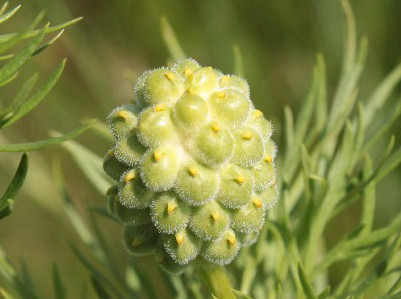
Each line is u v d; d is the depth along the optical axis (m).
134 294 0.14
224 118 0.11
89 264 0.14
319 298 0.12
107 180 0.14
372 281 0.12
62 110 0.20
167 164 0.11
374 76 0.19
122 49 0.20
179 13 0.20
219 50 0.20
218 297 0.12
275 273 0.14
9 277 0.13
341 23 0.19
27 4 0.19
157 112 0.11
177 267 0.11
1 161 0.19
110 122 0.11
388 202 0.18
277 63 0.20
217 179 0.11
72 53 0.19
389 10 0.19
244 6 0.20
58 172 0.14
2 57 0.11
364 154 0.14
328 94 0.20
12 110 0.11
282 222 0.13
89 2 0.20
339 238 0.19
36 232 0.21
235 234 0.11
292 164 0.14
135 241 0.11
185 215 0.11
